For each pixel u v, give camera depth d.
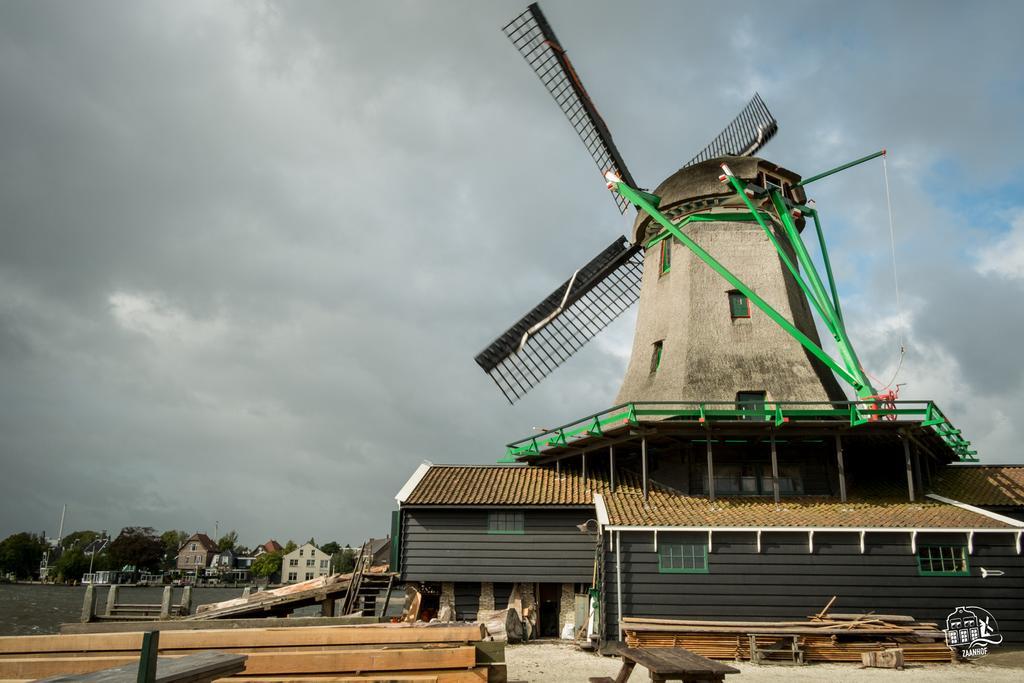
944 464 27.09
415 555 24.22
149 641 5.07
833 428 22.16
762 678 15.69
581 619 22.77
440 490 25.11
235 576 138.75
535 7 31.20
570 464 27.77
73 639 10.02
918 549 20.64
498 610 23.89
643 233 29.83
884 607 20.17
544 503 23.94
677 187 28.09
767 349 24.73
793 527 20.59
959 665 17.78
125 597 75.19
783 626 18.67
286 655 8.88
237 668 6.29
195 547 145.25
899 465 25.91
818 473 23.84
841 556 20.56
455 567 24.05
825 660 18.20
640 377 26.45
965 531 20.38
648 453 25.66
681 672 8.87
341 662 8.96
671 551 20.92
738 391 23.88
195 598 73.62
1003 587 20.25
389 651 9.21
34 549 121.06
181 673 5.41
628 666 10.99
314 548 123.50
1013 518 23.02
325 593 27.08
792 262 27.47
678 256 27.38
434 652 9.26
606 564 20.92
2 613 46.00
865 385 22.73
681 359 24.97
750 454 24.22
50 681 4.96
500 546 24.19
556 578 23.77
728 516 21.45
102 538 147.00
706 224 27.34
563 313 31.62
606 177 28.39
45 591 88.69
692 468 24.16
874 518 21.08
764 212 27.41
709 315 25.61
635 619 19.53
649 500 23.11
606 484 25.41
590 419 23.78
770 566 20.59
